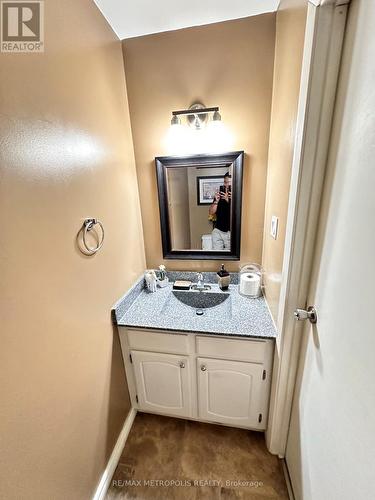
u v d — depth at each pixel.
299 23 0.83
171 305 1.51
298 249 0.87
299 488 1.02
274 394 1.17
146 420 1.52
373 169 0.52
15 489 0.69
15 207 0.67
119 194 1.30
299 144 0.79
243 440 1.38
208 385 1.32
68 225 0.89
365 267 0.55
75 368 0.94
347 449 0.62
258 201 1.45
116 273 1.28
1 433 0.64
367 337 0.54
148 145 1.45
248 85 1.26
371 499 0.52
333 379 0.71
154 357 1.32
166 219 1.56
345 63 0.64
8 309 0.65
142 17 1.13
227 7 1.09
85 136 0.98
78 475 0.98
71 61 0.88
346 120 0.64
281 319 1.03
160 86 1.33
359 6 0.57
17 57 0.66
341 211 0.67
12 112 0.65
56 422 0.84
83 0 0.95
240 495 1.15
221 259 1.58
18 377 0.69
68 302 0.90
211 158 1.40
